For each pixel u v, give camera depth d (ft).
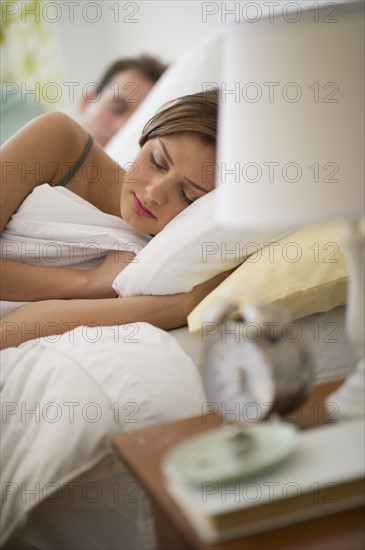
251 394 3.06
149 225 6.10
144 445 3.40
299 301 4.71
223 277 5.44
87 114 11.62
